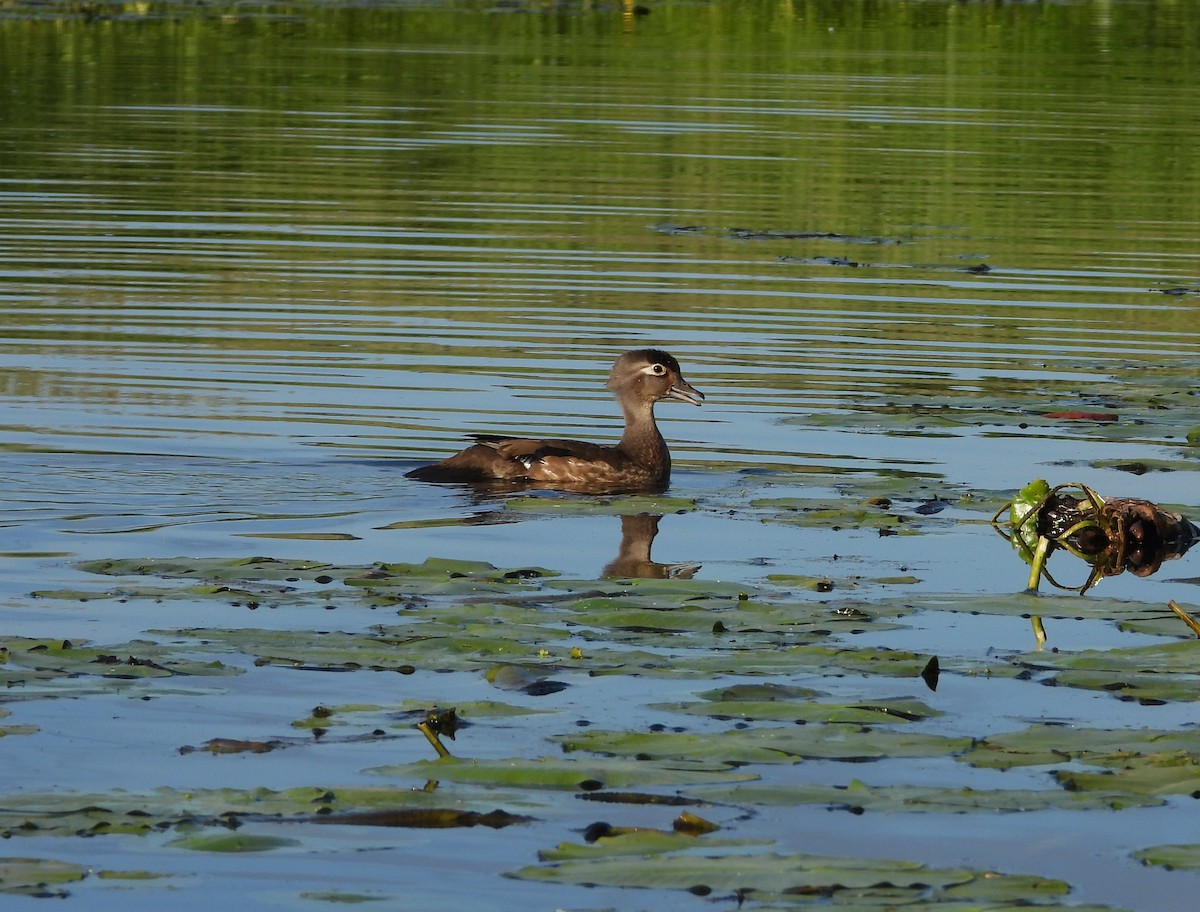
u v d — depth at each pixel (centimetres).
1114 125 3744
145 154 3269
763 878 802
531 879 805
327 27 4953
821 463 1656
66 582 1232
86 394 1825
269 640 1115
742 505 1511
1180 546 1452
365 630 1141
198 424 1727
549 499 1514
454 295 2339
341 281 2402
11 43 4497
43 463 1570
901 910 770
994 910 770
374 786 906
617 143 3469
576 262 2556
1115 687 1066
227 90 3959
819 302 2359
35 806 872
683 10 5375
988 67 4531
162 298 2283
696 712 1011
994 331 2216
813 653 1115
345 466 1611
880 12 5375
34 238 2612
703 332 2175
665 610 1192
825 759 948
